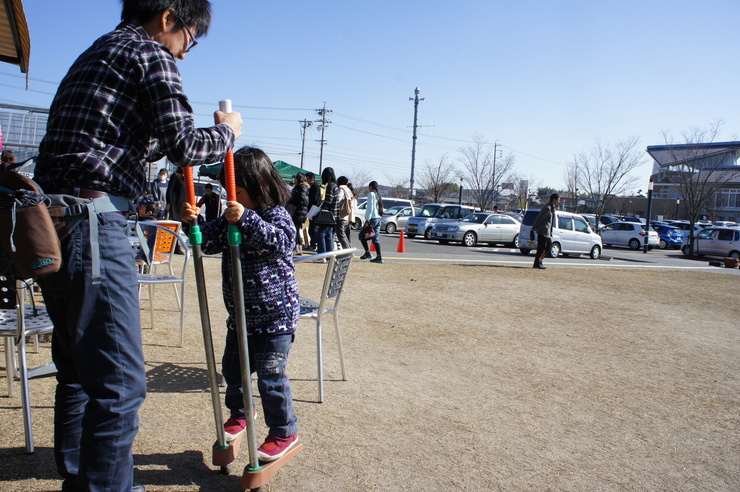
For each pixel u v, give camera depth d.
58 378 2.28
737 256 24.25
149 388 3.70
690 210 35.81
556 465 2.97
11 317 3.18
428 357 4.84
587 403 3.94
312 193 10.52
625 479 2.86
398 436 3.21
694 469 3.02
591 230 19.17
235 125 2.30
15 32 4.50
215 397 2.56
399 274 9.86
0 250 2.05
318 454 2.93
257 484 2.47
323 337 5.30
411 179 44.28
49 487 2.45
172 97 2.00
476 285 9.14
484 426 3.43
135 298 2.11
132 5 2.11
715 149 45.62
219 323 5.51
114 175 1.99
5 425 3.03
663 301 8.76
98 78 1.95
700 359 5.31
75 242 1.95
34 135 16.31
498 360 4.88
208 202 6.41
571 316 7.04
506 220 22.39
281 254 2.63
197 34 2.28
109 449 2.02
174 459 2.78
